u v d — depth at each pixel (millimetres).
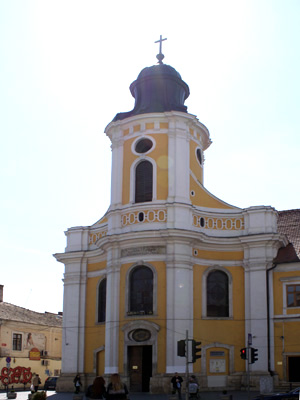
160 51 38375
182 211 33062
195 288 32969
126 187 34875
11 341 46750
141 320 31797
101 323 35531
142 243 32812
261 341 32188
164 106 35750
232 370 32344
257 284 33000
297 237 35781
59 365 53156
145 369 31875
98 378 15227
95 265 37125
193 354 22125
